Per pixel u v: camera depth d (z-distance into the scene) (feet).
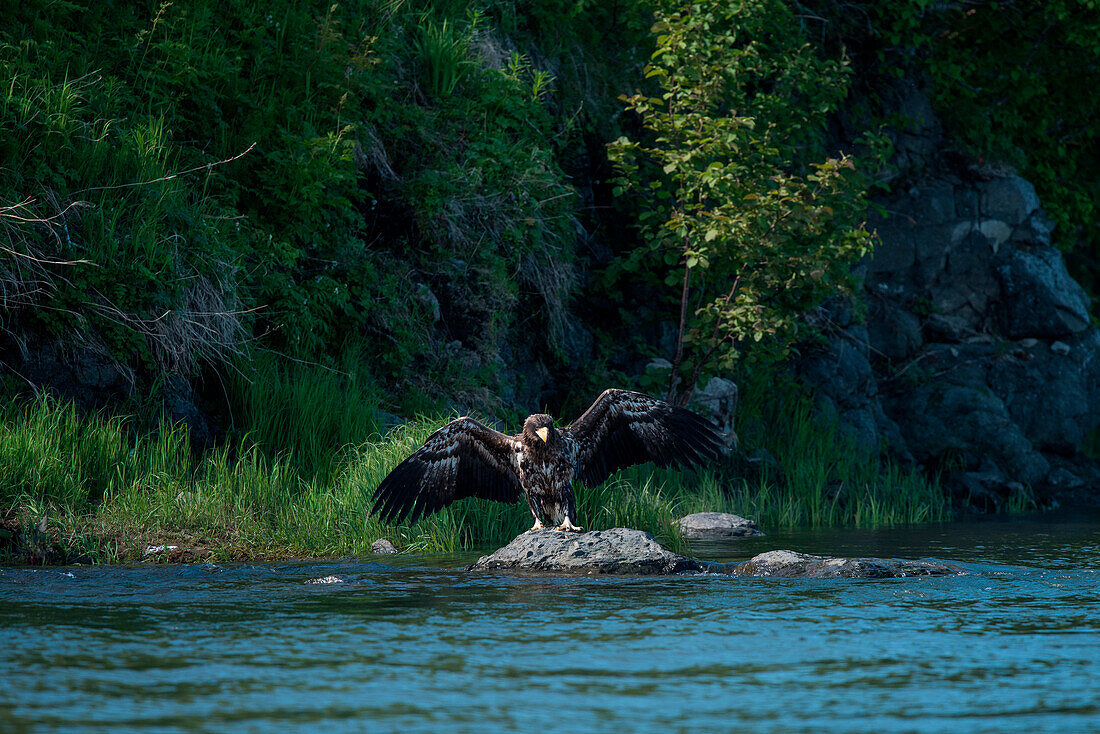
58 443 116.26
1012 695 53.83
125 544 108.78
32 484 112.16
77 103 138.00
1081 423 252.42
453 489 102.73
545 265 191.11
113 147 138.72
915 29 269.03
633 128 225.35
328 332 158.10
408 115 181.47
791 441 211.00
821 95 207.62
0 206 122.93
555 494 102.47
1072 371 252.62
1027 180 276.21
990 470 231.91
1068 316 253.44
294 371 148.87
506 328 181.88
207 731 47.32
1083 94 288.30
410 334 166.61
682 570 98.43
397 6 188.85
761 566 98.43
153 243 131.75
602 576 95.66
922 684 55.98
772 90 226.17
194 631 69.10
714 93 175.83
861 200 195.21
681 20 181.47
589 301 209.05
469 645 64.95
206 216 142.82
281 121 161.17
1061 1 265.54
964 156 264.72
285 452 136.26
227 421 138.10
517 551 100.53
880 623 72.23
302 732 47.29
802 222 178.19
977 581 92.63
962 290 257.75
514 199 186.29
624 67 228.63
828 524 171.63
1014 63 281.54
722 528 148.25
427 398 160.35
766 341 204.54
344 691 54.24
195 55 154.51
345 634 68.18
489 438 102.01
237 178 154.51
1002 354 252.83
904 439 238.48
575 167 212.43
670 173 186.09
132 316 130.31
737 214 174.19
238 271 145.48
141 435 127.95
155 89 150.10
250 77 164.14
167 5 151.74
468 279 178.50
